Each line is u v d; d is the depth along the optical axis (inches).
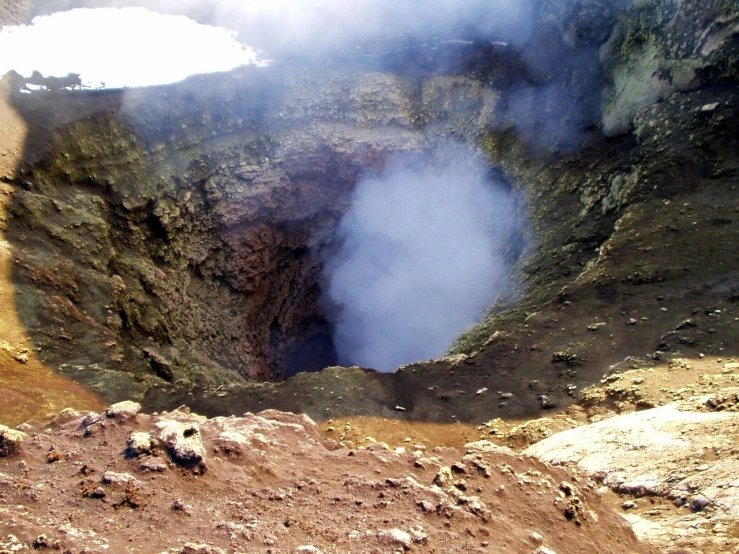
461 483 226.7
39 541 159.0
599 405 420.5
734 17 642.2
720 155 623.2
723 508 250.7
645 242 572.4
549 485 243.4
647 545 232.7
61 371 522.0
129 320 657.6
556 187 790.5
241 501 195.3
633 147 735.1
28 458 202.2
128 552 162.6
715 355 430.6
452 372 499.8
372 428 434.3
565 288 568.4
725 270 516.1
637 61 751.7
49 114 745.6
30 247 631.8
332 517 195.0
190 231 855.1
